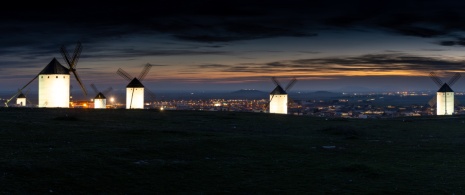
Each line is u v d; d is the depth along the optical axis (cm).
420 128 6556
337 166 3123
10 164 2522
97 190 2303
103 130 4488
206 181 2595
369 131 5984
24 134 3953
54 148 3253
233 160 3238
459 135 5706
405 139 5147
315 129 6059
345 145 4297
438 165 3281
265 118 7694
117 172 2636
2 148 3145
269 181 2648
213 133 4794
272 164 3153
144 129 4781
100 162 2817
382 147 4238
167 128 5328
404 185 2622
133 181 2497
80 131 4344
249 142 4100
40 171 2488
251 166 3050
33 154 2931
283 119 7644
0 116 5750
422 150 4066
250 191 2425
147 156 3161
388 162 3391
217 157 3322
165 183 2502
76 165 2684
